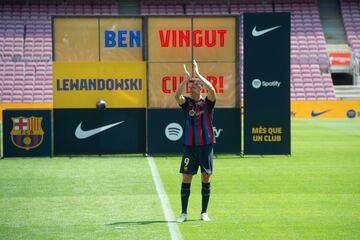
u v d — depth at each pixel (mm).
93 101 73000
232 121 73250
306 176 57719
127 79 73188
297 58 174875
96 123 73125
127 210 41844
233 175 58438
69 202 44969
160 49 73438
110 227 36719
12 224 37750
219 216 39844
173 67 73562
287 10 187250
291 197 46844
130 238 34031
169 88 73562
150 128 73438
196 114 37750
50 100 163000
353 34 182625
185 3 186000
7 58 168625
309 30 182750
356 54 173625
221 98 73188
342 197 46781
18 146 71750
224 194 48188
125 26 73875
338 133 108938
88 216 40031
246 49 72250
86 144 73188
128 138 73438
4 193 48906
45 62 168625
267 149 73000
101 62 72875
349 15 186750
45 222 38281
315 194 48125
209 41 73375
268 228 36438
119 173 59750
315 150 81000
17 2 179875
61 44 73562
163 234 34875
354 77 172750
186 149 37938
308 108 153125
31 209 42438
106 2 183500
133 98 73312
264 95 72562
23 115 71625
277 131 72938
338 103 153125
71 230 36062
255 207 42906
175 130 73688
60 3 181750
